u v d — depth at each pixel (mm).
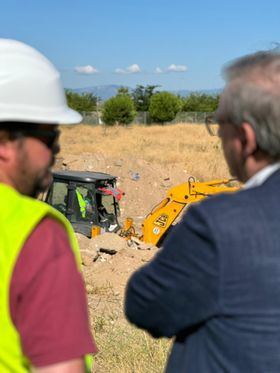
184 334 2000
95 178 13898
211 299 1836
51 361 1612
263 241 1825
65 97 1964
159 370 5129
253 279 1808
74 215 13719
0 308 1653
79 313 1671
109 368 5332
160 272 1923
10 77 1804
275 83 1914
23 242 1661
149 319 1984
